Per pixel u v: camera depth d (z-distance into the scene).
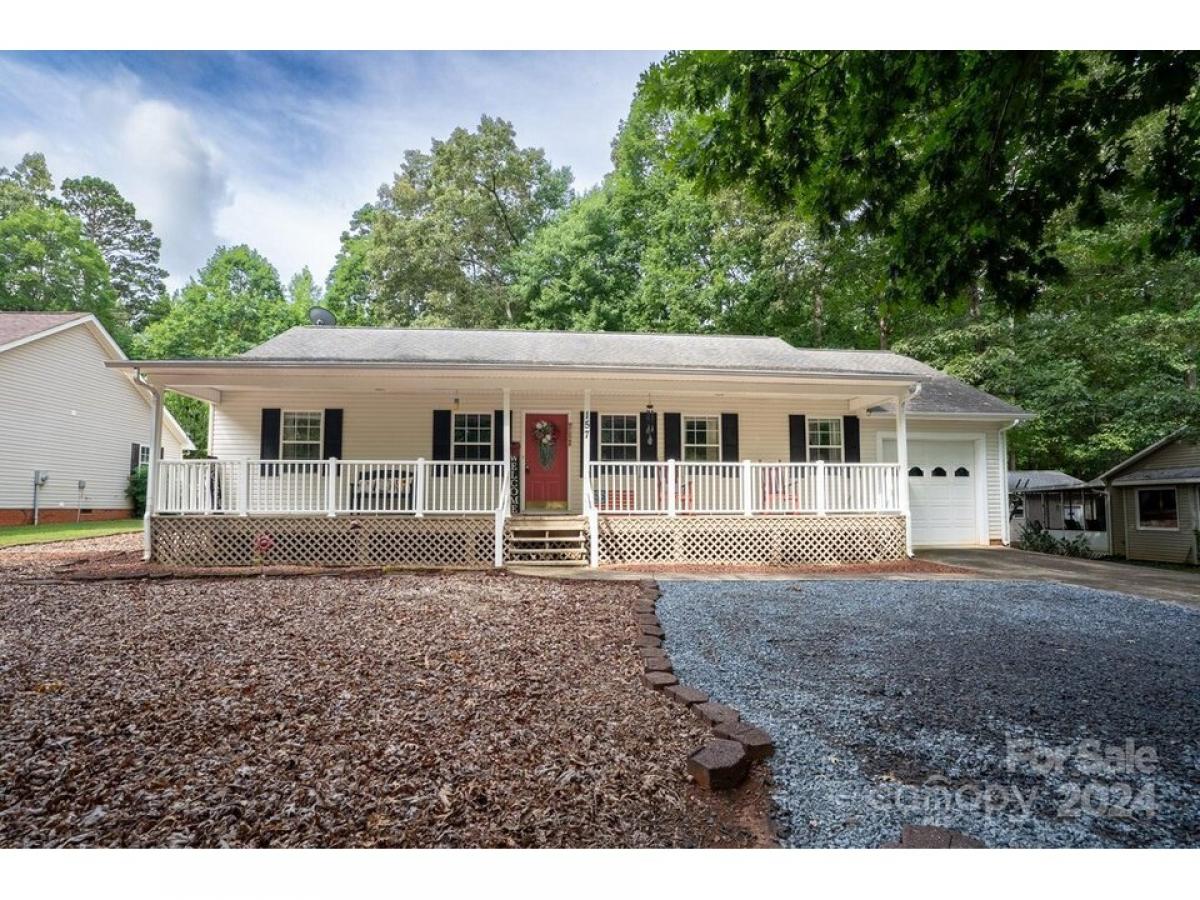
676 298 22.44
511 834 2.37
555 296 23.48
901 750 3.14
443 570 8.89
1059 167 4.53
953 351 19.94
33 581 7.67
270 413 11.54
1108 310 18.25
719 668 4.48
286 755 2.96
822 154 4.80
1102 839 2.41
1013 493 21.14
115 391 20.50
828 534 10.44
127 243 41.09
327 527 9.65
